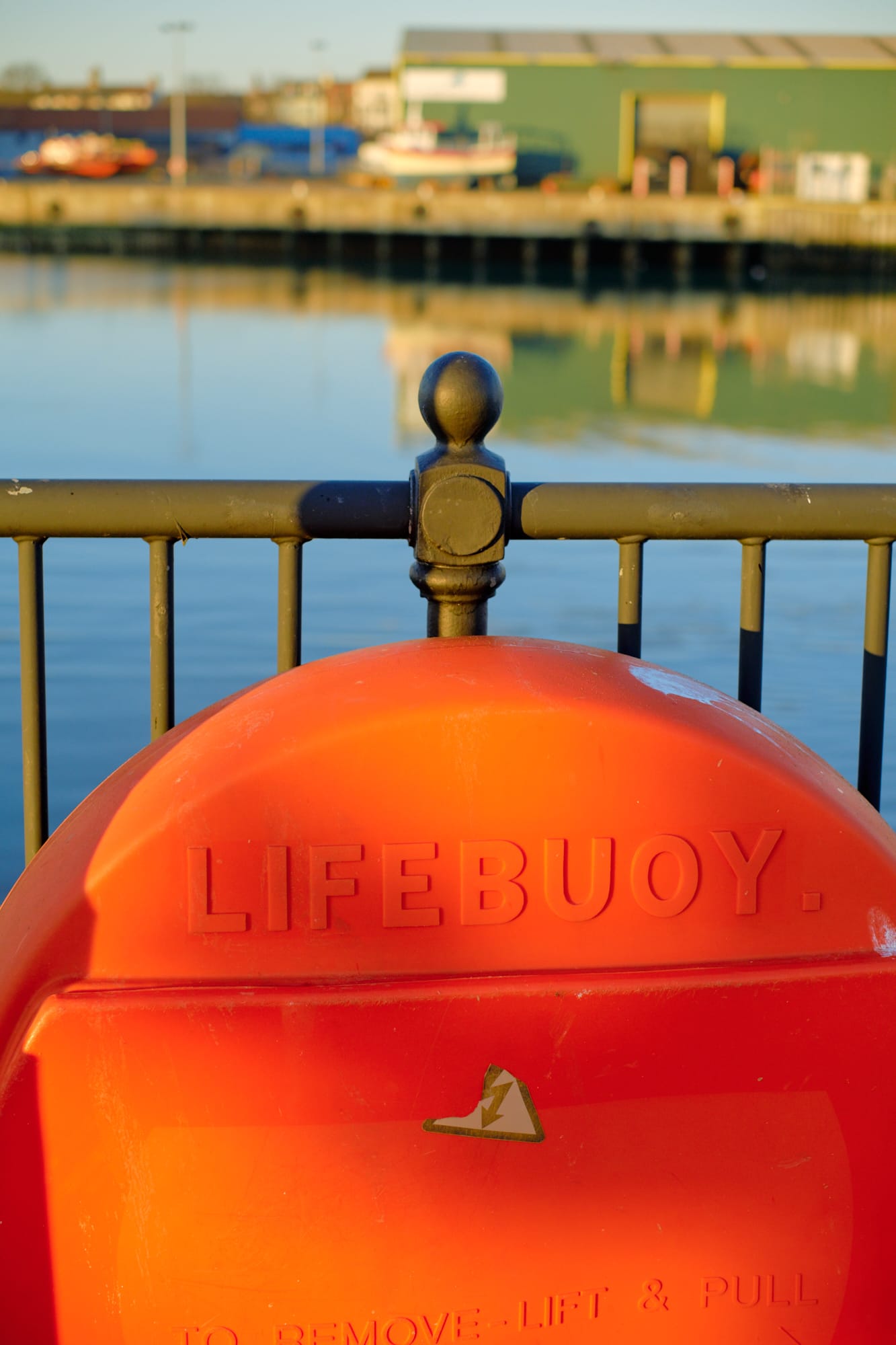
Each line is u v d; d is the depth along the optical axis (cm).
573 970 124
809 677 721
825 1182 129
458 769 122
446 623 150
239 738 124
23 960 122
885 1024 127
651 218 4775
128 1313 124
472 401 143
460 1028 123
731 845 124
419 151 5000
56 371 2064
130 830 122
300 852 121
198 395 1838
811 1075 127
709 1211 128
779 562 948
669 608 837
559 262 4916
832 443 1586
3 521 155
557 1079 124
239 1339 125
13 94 9100
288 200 4966
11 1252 123
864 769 174
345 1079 122
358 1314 126
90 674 712
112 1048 121
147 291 3744
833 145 4962
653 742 123
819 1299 130
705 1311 129
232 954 122
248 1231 124
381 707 122
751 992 125
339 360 2309
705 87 4922
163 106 8688
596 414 1800
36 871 130
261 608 830
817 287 4531
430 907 123
